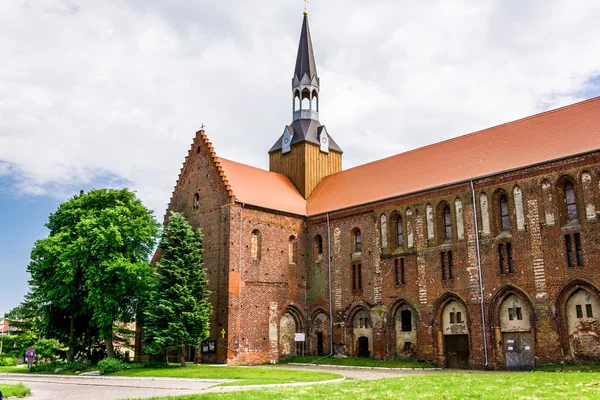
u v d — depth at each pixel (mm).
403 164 52906
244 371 38375
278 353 51562
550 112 44625
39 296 53562
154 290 44750
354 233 52375
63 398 26250
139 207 51875
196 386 30281
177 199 57188
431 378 28625
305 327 54281
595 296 35719
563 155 38656
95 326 52719
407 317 46688
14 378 43062
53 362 54531
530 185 39875
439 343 43500
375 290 48969
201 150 55656
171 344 42219
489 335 40469
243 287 49781
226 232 50344
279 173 64375
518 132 45094
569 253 37250
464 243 43094
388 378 29594
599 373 30281
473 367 41000
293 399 20438
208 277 51125
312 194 60844
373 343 48250
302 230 56375
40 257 50438
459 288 42812
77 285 49625
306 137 62625
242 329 48875
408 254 46938
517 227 40156
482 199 42625
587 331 35781
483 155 45375
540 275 38312
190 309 43812
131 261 49469
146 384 32812
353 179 57094
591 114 40844
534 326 38031
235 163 58375
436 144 52219
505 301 40438
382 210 49688
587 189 36969
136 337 54625
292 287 54031
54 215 53656
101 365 42281
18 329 96688
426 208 46375
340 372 38531
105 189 52969
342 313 51438
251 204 51938
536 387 22297
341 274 52312
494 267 40938
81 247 46594
